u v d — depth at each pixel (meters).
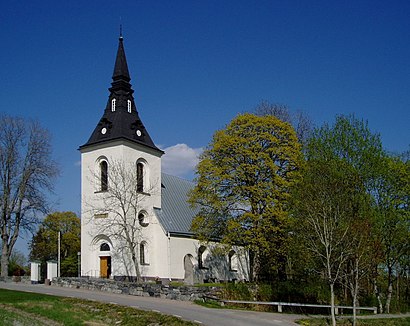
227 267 58.34
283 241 38.00
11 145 51.56
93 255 49.56
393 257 36.91
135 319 25.02
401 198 35.72
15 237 50.94
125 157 49.75
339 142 34.31
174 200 57.06
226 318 25.78
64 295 34.09
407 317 30.70
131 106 53.09
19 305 28.84
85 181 51.34
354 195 31.81
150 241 51.16
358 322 27.14
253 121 40.84
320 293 35.22
